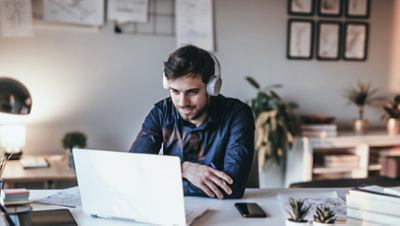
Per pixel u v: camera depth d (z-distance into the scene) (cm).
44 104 336
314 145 364
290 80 395
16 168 285
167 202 133
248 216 145
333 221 127
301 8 388
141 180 133
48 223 134
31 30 325
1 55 323
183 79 151
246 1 375
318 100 406
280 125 355
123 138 356
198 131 172
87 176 140
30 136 335
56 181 315
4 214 122
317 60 400
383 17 416
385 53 421
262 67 385
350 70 412
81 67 341
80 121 346
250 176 203
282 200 163
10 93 261
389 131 401
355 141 375
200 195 165
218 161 174
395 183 308
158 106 180
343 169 375
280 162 363
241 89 381
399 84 428
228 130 173
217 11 368
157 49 356
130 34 349
